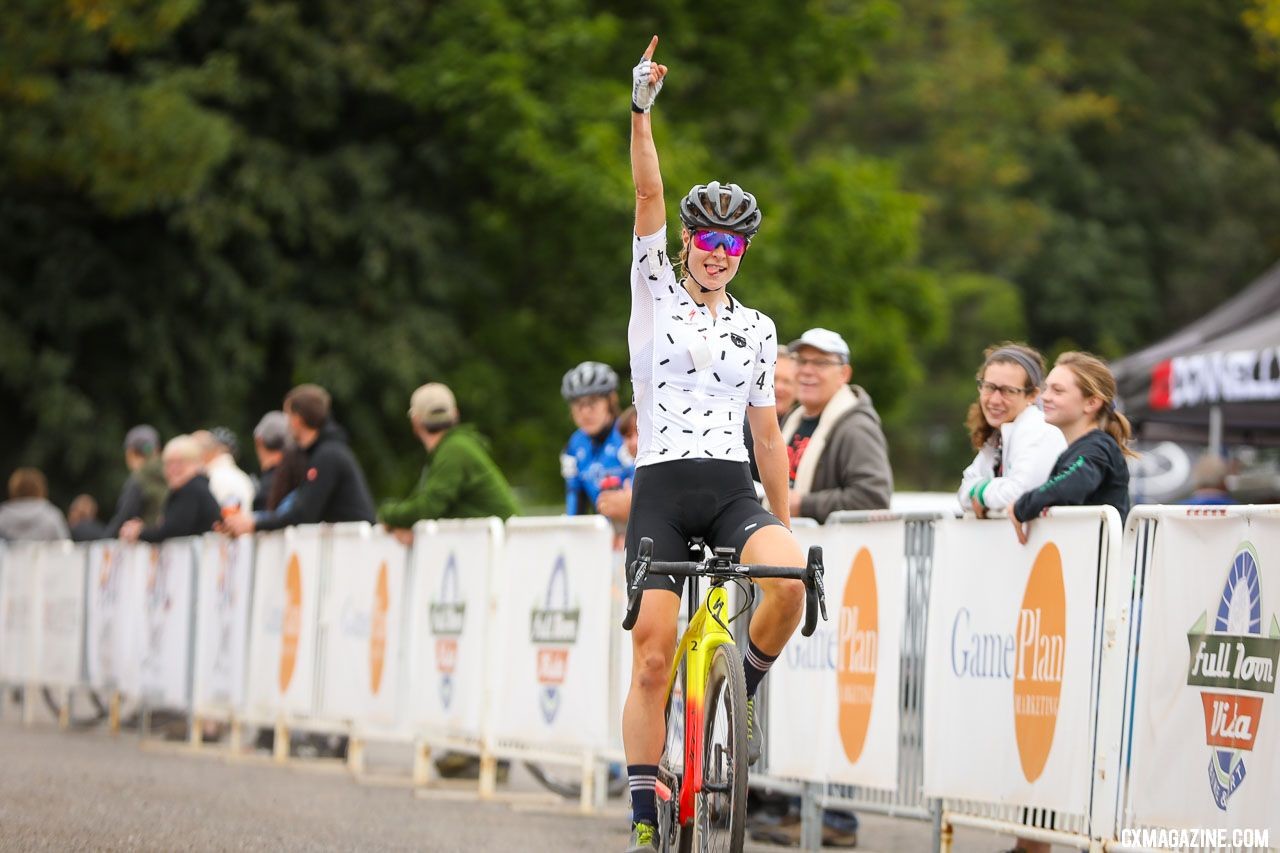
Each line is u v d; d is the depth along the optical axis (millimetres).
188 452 38156
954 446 134875
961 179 133750
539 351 78375
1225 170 139625
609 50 77562
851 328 81188
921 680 20609
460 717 27797
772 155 85688
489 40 72938
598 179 70875
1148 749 17109
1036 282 138375
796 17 83188
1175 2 143625
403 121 76125
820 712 22531
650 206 16250
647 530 16172
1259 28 46875
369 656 30250
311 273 73188
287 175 71062
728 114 83500
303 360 70875
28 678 44594
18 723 43750
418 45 74125
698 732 15664
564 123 73312
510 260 77938
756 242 78188
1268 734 15477
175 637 37031
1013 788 18969
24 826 21094
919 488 137250
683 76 79125
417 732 29016
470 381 74125
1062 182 139875
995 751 19281
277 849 20281
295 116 71875
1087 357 19828
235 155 69688
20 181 64312
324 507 33406
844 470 23719
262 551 33969
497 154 72062
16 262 69000
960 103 135375
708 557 16703
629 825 24250
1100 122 140375
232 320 70125
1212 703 16266
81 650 41938
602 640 25156
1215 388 36438
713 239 16219
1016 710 18984
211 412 70125
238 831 21797
